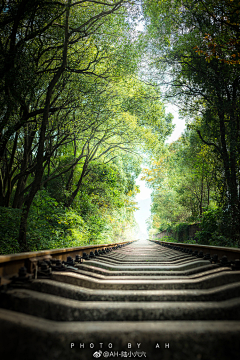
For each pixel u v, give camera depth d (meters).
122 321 1.78
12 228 7.34
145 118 14.96
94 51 11.51
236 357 1.39
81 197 15.70
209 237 12.69
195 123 14.48
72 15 9.52
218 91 11.63
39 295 1.88
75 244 9.95
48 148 10.98
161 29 12.09
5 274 2.26
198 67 11.98
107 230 16.16
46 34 9.12
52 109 9.57
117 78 11.84
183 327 1.50
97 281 2.64
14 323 1.44
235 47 9.84
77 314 1.79
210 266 3.50
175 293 2.20
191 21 11.55
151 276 3.35
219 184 12.04
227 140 12.08
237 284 2.21
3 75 7.64
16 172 13.77
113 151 20.03
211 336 1.43
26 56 8.16
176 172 22.70
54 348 1.39
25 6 7.73
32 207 10.33
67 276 2.61
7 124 8.41
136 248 13.10
